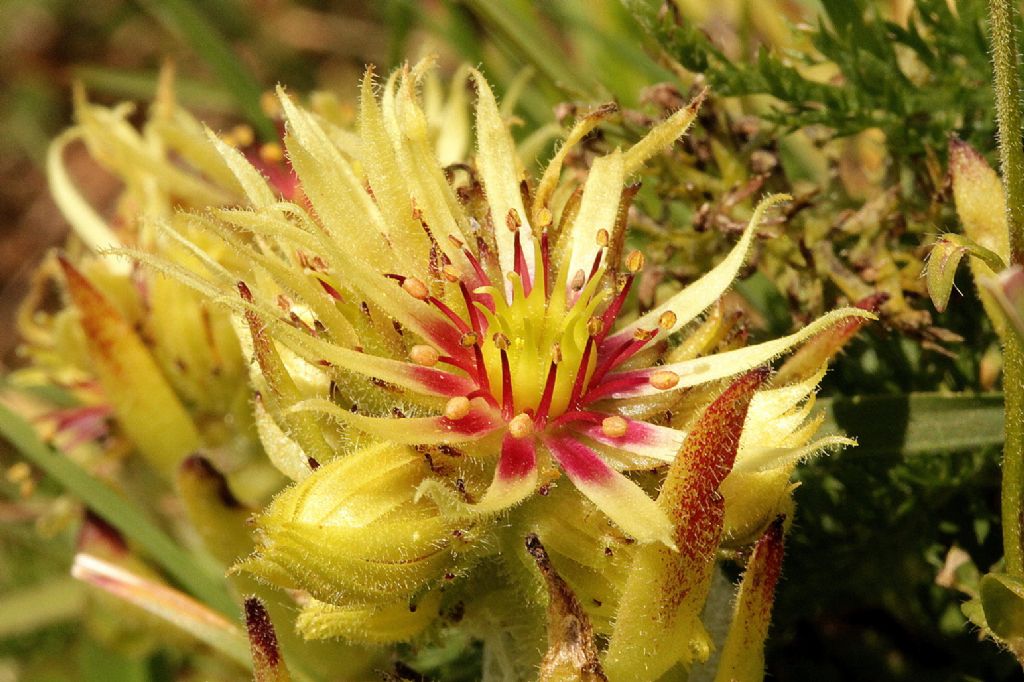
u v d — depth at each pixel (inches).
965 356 5.8
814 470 5.7
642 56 6.6
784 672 6.0
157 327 6.2
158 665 6.7
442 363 5.0
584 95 6.2
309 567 4.7
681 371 5.0
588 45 6.9
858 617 6.0
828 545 5.7
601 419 4.9
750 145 5.9
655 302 5.9
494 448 4.9
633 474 5.0
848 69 5.8
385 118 5.2
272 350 4.9
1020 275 4.7
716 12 6.6
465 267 5.1
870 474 5.7
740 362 4.9
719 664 4.9
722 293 5.1
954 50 5.8
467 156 6.3
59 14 11.5
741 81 5.8
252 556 5.1
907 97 5.8
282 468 5.0
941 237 5.0
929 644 5.9
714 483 4.7
